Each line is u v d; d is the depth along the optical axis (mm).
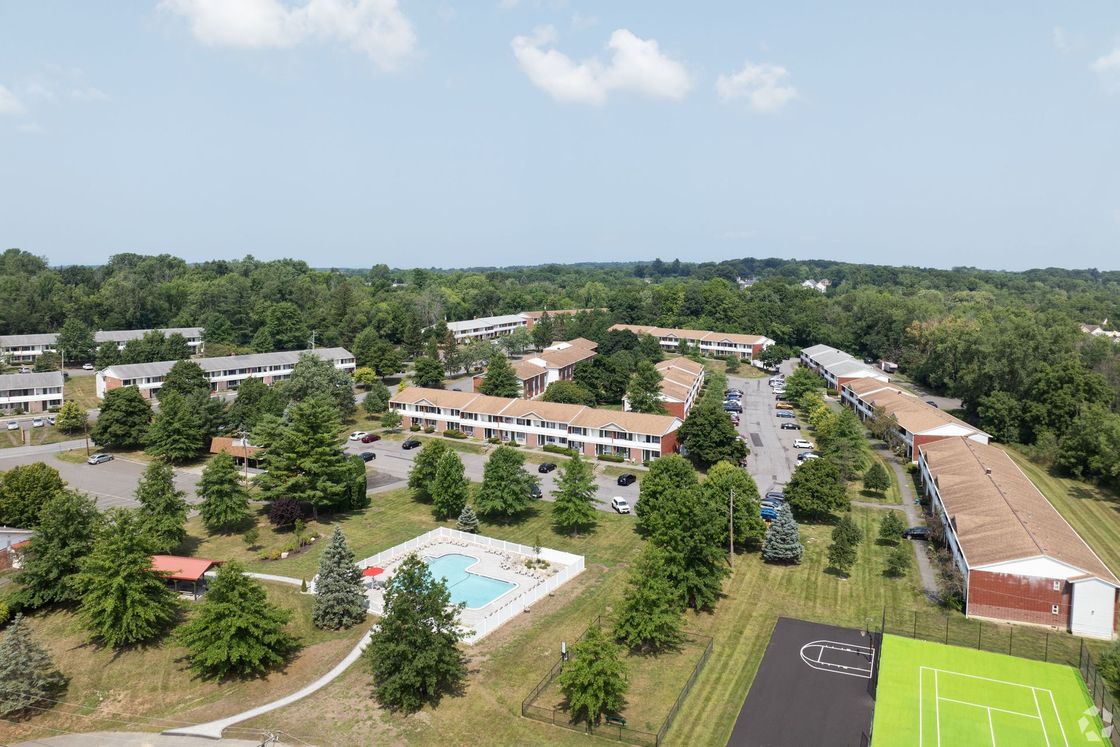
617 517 83688
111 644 51750
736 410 134875
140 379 137125
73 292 195625
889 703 46875
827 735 43625
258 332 182750
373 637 47500
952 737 43344
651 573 54094
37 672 47094
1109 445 90938
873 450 111125
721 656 53094
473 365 170625
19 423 122250
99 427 105000
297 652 54031
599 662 44156
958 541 65125
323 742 43375
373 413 131875
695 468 99125
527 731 44312
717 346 196375
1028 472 99375
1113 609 55469
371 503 87625
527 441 112812
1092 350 128750
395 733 44156
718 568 61375
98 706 47469
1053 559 56812
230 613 49844
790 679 49906
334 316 197750
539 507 86812
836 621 58469
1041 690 48594
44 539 57875
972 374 126188
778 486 91375
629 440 104250
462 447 111875
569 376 157875
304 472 81750
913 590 64000
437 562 70562
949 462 87438
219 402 108875
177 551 71750
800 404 137500
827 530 78250
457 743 43250
